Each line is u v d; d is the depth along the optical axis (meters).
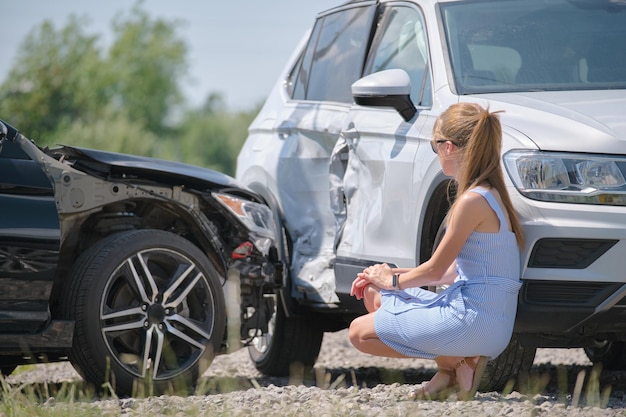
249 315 11.41
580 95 9.32
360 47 11.75
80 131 109.81
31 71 128.62
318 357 13.39
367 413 7.76
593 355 11.98
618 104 8.95
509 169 8.50
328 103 12.03
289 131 12.47
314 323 12.14
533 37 10.27
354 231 10.68
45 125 126.94
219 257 10.41
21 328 9.03
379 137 10.41
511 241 8.19
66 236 9.67
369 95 9.81
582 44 10.20
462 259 8.23
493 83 9.77
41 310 9.10
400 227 9.85
